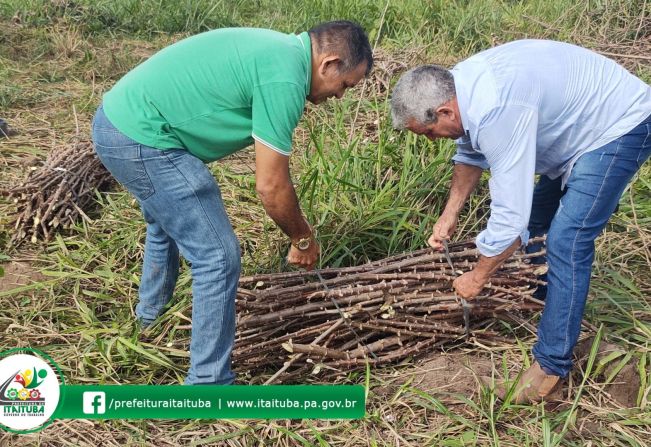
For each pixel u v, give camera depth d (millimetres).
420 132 2729
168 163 2707
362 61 2699
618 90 2713
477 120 2551
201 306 2809
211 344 2844
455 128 2674
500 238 2666
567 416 2834
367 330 3207
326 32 2648
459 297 3189
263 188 2660
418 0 7887
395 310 3146
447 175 4039
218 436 2760
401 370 3166
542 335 2883
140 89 2686
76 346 3219
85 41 7383
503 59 2617
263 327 3062
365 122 5062
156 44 7812
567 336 2828
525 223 2635
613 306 3529
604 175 2738
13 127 5445
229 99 2650
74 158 4406
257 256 3730
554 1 7832
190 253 2832
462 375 3111
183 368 3121
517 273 3314
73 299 3566
